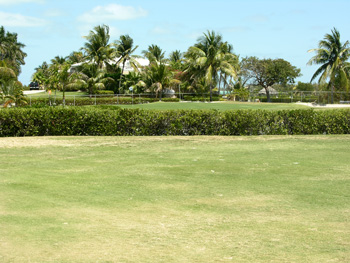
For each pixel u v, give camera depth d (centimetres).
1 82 3903
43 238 514
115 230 554
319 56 5356
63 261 446
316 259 463
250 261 456
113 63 6519
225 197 739
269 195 754
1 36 7519
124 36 6425
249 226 580
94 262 446
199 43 5719
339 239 529
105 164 1058
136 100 5078
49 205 664
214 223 593
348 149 1317
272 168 1006
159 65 5738
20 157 1149
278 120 1788
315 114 1819
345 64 5403
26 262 441
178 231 555
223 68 5612
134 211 646
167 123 1739
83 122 1694
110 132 1711
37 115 1662
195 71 5875
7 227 548
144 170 978
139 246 498
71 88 5803
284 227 577
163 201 708
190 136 1662
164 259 459
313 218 620
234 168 1006
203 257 466
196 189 795
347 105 4938
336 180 874
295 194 761
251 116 1755
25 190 756
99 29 6234
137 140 1522
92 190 774
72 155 1198
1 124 1633
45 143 1417
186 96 5822
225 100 6006
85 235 530
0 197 700
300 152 1259
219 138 1593
